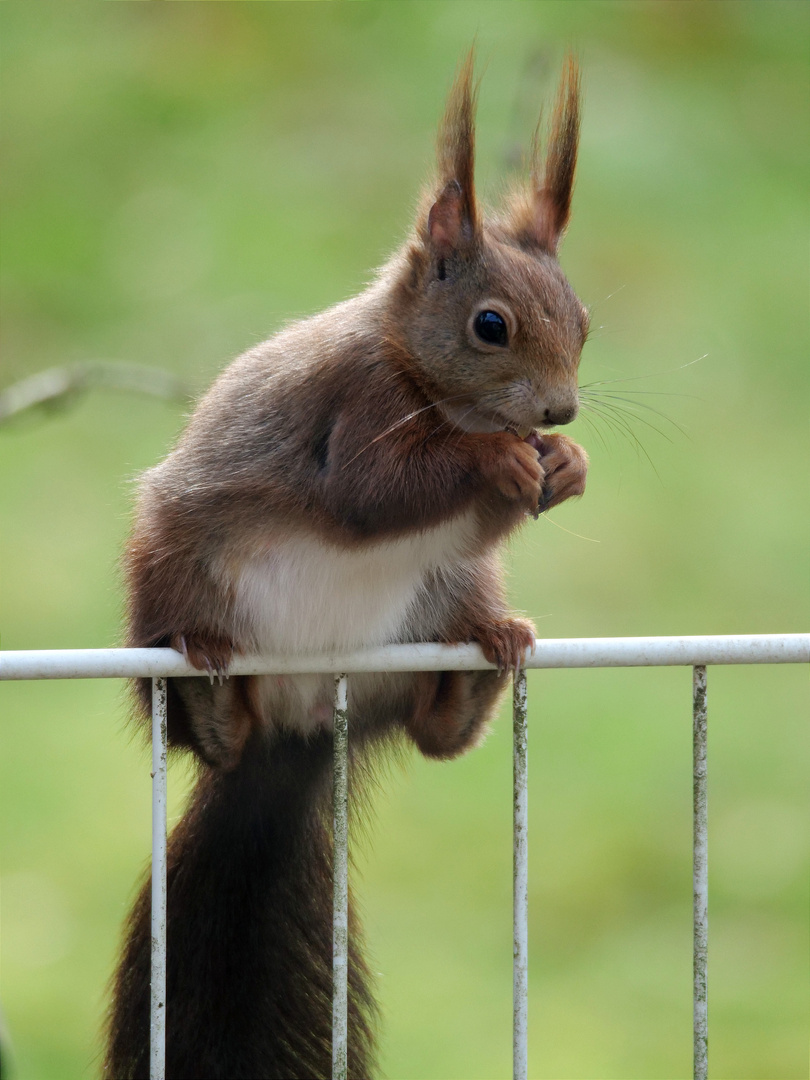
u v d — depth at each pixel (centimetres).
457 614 816
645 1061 1258
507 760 1703
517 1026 637
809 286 2425
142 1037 759
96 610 1862
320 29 2914
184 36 2889
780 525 2062
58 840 1539
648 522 2094
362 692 838
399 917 1453
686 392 2245
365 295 831
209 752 778
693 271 2438
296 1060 763
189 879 807
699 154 2686
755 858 1549
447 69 2767
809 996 1352
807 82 2845
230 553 779
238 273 2355
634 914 1471
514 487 736
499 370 766
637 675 1828
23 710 1748
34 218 2498
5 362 2192
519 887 641
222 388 823
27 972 1359
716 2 3012
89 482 2069
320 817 847
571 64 834
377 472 750
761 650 649
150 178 2592
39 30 2889
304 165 2594
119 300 2305
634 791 1638
